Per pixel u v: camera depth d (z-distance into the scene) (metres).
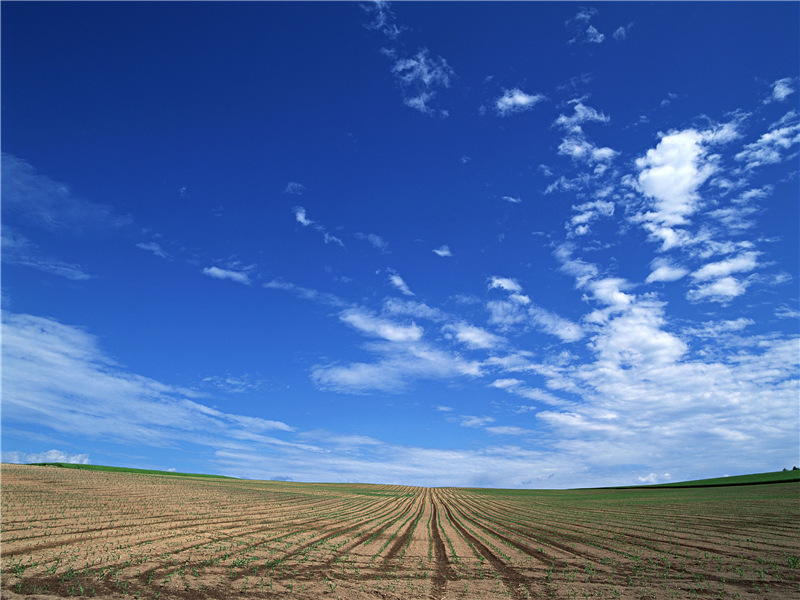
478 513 49.12
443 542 27.23
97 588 14.05
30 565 15.84
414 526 35.41
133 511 32.38
